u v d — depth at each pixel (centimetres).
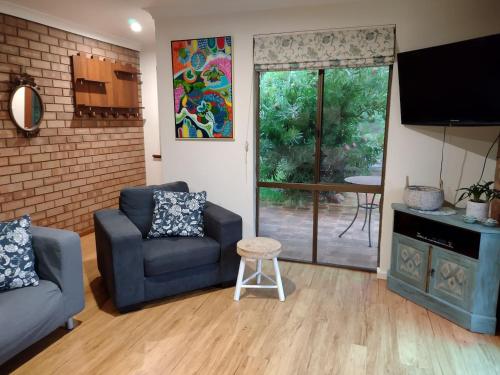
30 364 212
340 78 322
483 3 268
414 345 231
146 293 271
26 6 334
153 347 228
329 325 253
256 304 281
